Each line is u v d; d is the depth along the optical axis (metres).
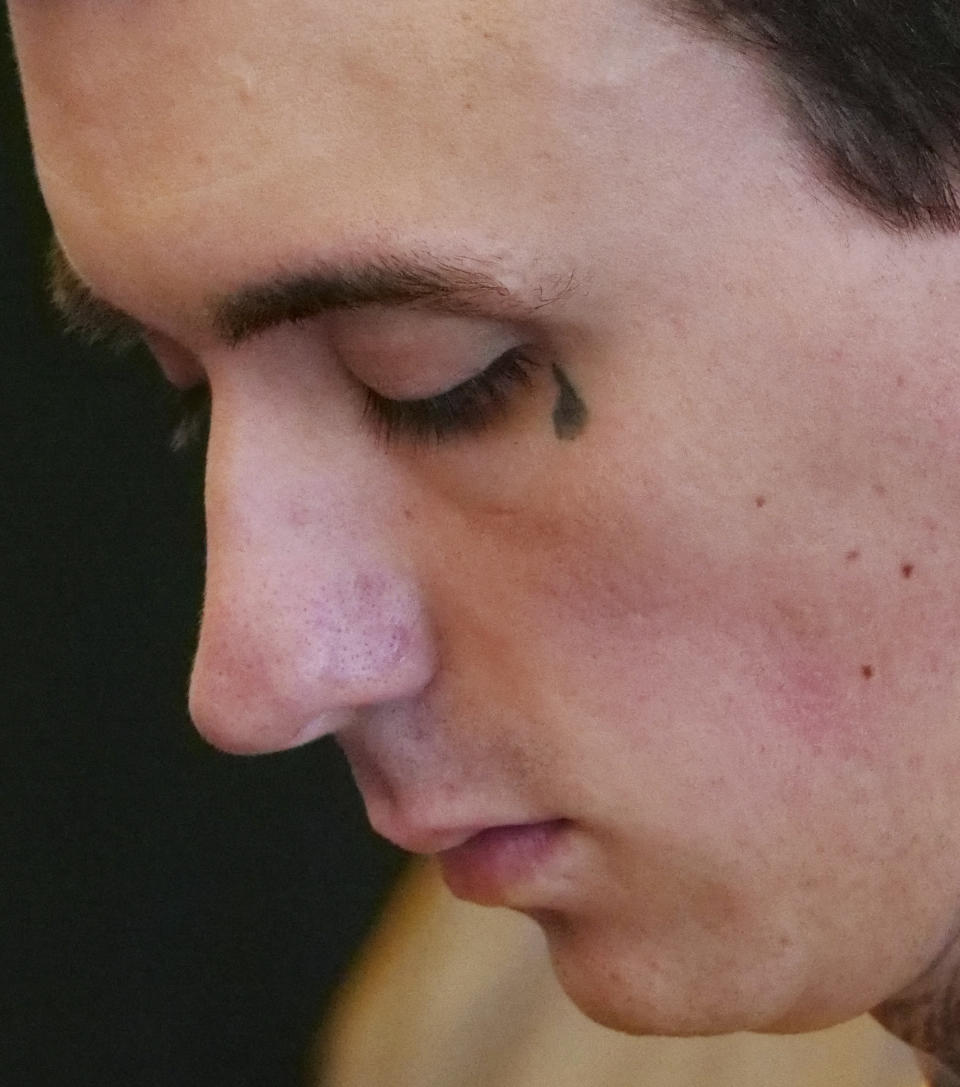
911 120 2.37
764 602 2.53
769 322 2.39
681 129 2.30
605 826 2.68
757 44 2.29
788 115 2.33
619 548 2.49
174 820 7.32
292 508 2.57
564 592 2.54
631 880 2.73
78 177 2.49
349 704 2.62
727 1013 2.81
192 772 7.31
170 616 7.23
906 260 2.42
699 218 2.33
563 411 2.45
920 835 2.72
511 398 2.46
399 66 2.25
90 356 6.84
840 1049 4.41
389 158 2.28
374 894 7.46
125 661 7.20
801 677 2.58
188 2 2.30
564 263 2.31
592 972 2.87
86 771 7.22
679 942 2.78
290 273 2.35
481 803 2.72
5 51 6.12
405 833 2.79
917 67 2.36
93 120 2.42
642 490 2.44
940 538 2.55
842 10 2.31
